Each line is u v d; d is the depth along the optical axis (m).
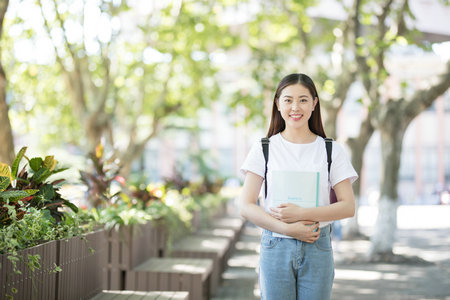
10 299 2.78
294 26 12.89
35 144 17.52
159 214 7.29
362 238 13.88
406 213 26.55
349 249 12.01
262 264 2.73
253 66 13.27
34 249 3.13
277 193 2.69
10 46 10.45
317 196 2.66
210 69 13.67
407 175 38.88
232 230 11.42
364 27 11.62
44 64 12.49
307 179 2.67
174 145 40.22
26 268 3.03
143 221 6.13
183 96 14.04
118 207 6.28
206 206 12.11
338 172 2.73
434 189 37.47
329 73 13.08
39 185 3.87
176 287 5.57
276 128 2.90
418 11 11.60
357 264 10.14
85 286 4.01
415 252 11.85
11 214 3.14
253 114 13.23
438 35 11.78
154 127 13.22
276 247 2.68
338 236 13.77
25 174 3.81
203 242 8.56
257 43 13.77
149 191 7.64
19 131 13.82
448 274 8.96
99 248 4.38
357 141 12.92
